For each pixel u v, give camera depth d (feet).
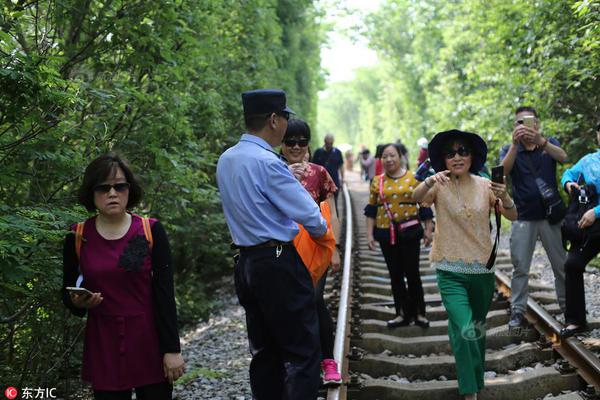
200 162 23.32
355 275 30.25
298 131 15.21
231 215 11.48
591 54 25.79
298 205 10.98
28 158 15.48
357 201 71.36
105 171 10.41
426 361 17.89
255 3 40.04
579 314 17.65
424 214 21.01
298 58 76.28
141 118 20.22
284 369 12.07
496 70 41.14
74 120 17.81
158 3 19.04
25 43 16.44
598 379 15.01
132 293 10.46
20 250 12.25
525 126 18.71
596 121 30.01
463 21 54.19
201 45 23.39
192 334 27.61
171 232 30.27
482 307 15.81
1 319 15.57
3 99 13.64
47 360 17.58
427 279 29.25
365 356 18.34
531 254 19.58
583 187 17.76
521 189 19.45
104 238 10.54
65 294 10.62
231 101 35.32
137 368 10.42
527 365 17.72
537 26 30.91
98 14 18.81
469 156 15.34
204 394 17.26
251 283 11.23
